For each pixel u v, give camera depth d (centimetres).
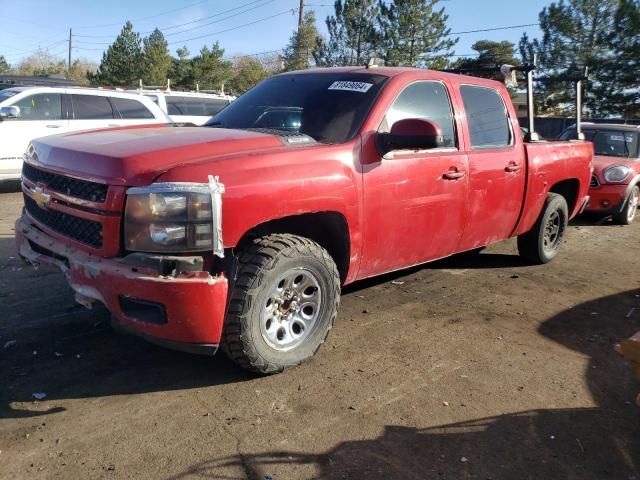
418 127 391
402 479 286
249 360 355
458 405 354
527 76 614
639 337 309
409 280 596
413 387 373
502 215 554
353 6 3706
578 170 670
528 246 657
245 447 305
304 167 366
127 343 416
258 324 352
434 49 3659
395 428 327
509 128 561
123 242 328
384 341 440
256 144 370
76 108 1137
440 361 411
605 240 862
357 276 430
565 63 3294
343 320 477
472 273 633
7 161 1052
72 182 353
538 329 480
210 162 334
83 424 319
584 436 328
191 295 316
